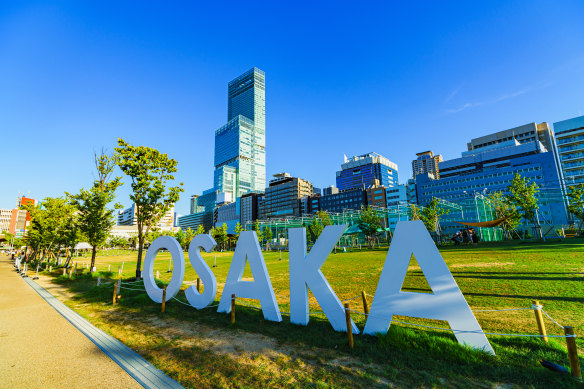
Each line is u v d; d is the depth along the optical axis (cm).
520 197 3534
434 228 4447
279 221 7194
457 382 439
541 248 2417
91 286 1628
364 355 552
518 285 1110
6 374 507
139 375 496
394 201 12112
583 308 786
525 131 11525
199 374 498
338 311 702
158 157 1816
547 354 513
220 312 930
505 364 489
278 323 791
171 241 1091
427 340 581
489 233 4991
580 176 7994
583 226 4703
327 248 737
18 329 800
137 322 856
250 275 1994
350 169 19850
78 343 678
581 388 402
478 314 820
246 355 579
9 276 2397
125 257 5888
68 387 460
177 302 1111
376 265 2181
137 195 1767
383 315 642
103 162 2289
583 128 8225
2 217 10769
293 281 793
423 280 1359
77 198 2192
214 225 19000
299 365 523
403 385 438
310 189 16825
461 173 10869
